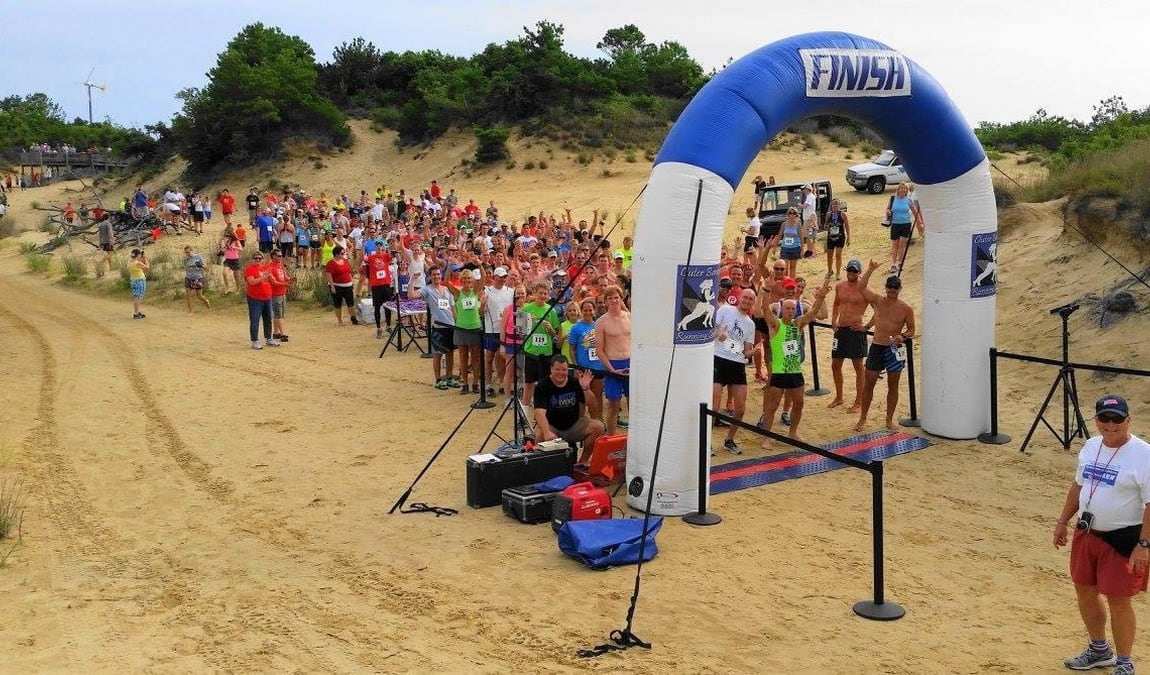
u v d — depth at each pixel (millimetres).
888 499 9523
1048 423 11391
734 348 10914
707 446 8984
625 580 7551
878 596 7004
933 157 10875
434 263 18641
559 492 8977
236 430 12305
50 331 21609
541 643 6488
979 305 11344
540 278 15828
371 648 6449
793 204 25891
